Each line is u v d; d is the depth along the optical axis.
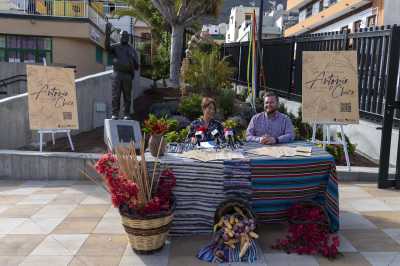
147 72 17.17
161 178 4.02
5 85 15.09
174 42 12.92
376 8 22.77
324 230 4.11
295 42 10.53
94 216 4.96
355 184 6.32
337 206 4.25
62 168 6.78
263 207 4.27
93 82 9.66
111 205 5.39
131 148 3.87
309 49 9.85
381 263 3.73
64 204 5.44
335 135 8.41
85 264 3.74
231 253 3.80
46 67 7.45
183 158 4.23
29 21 17.75
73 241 4.23
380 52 7.48
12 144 7.98
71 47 18.75
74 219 4.86
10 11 18.34
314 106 6.63
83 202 5.52
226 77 10.58
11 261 3.80
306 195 4.35
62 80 7.55
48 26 17.94
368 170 6.54
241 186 4.14
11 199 5.68
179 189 4.15
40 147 7.26
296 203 4.31
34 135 8.31
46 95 7.43
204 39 14.19
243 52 14.89
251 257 3.78
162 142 4.32
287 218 4.35
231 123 5.05
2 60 18.19
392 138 7.18
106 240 4.25
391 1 21.77
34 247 4.09
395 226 4.59
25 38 18.19
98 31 20.19
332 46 8.88
